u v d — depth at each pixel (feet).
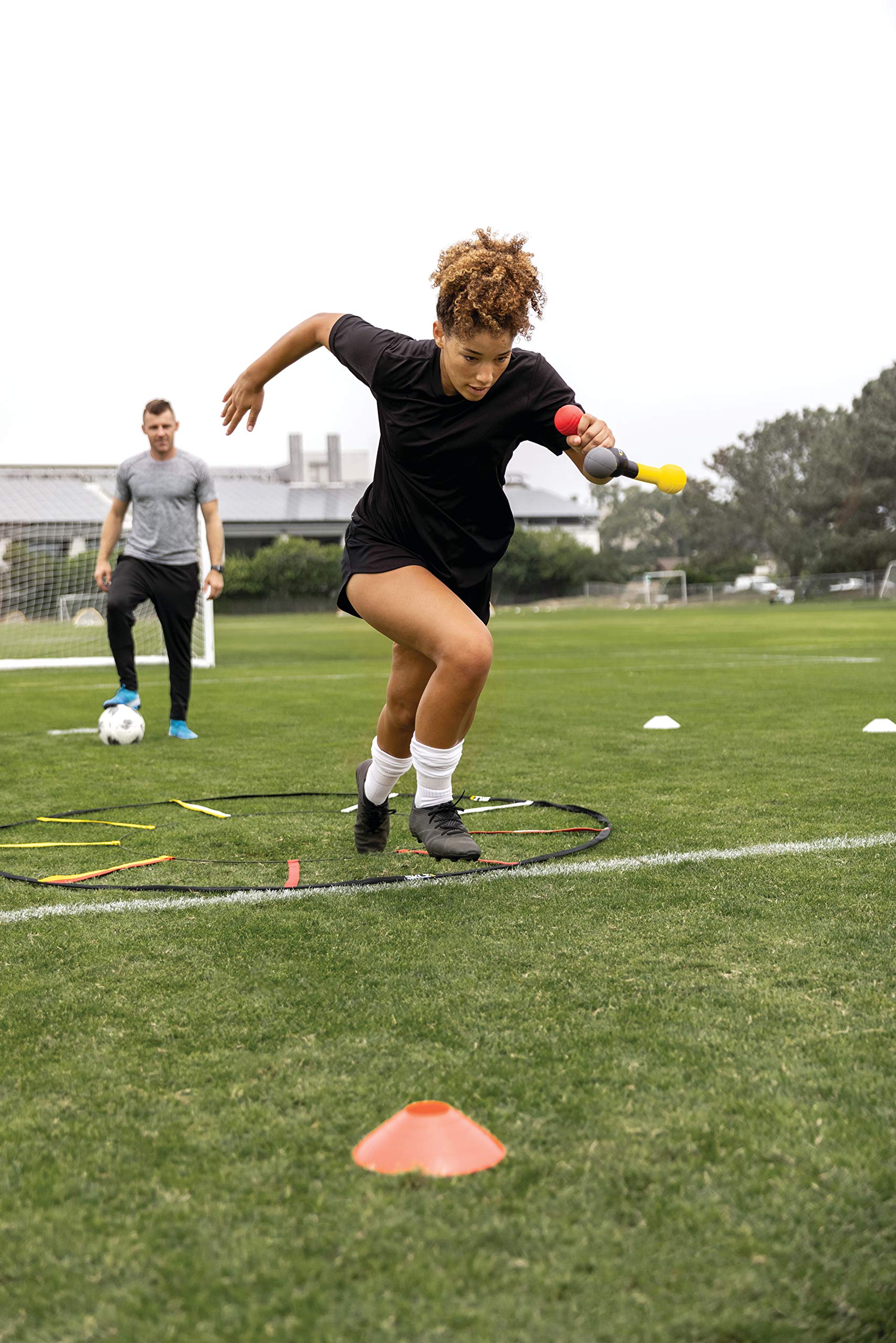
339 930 8.80
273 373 11.13
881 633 64.64
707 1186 4.80
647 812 13.53
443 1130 5.05
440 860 10.62
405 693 10.57
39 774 17.60
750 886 9.95
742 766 17.13
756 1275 4.18
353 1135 5.31
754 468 191.01
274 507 207.31
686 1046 6.31
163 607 21.40
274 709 27.04
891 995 7.10
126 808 14.51
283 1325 3.91
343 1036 6.55
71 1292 4.13
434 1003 7.09
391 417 9.63
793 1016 6.75
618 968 7.73
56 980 7.66
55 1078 6.02
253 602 159.63
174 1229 4.53
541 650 52.11
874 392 167.94
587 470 8.99
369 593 10.02
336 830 13.05
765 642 57.41
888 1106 5.51
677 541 321.32
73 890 10.19
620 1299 4.04
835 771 16.53
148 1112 5.59
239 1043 6.47
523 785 15.71
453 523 10.05
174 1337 3.86
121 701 21.29
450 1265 4.25
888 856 11.03
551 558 189.57
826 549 168.35
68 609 60.75
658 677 35.27
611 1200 4.69
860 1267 4.24
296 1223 4.55
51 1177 4.96
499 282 8.50
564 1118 5.43
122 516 21.66
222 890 10.03
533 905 9.45
